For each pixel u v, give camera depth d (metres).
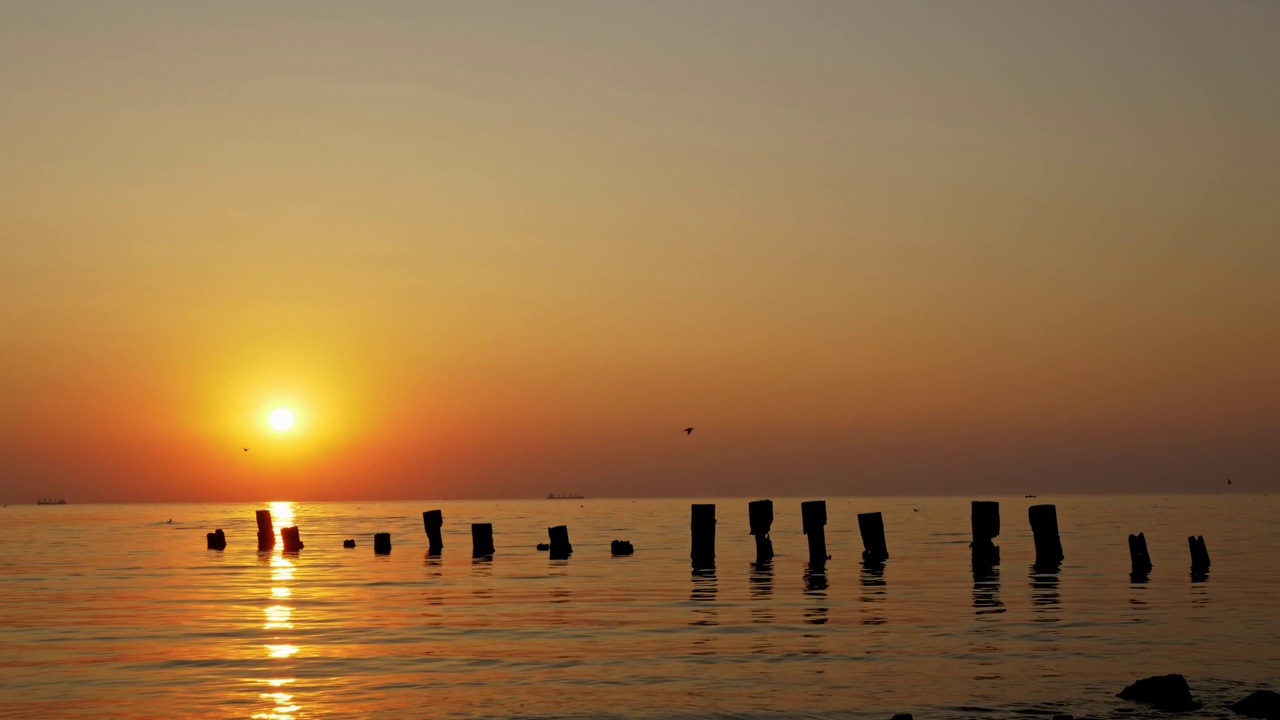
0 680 25.31
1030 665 26.12
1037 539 50.41
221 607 38.16
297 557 65.69
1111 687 23.72
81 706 22.83
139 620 34.78
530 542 81.94
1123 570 49.22
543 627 32.72
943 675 25.11
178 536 107.19
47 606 38.78
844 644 29.25
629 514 192.12
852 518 139.12
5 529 133.50
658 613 35.53
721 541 78.94
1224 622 32.38
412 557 64.38
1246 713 21.28
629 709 22.28
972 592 40.59
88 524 157.12
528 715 21.91
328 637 31.11
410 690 24.09
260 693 23.94
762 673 25.56
